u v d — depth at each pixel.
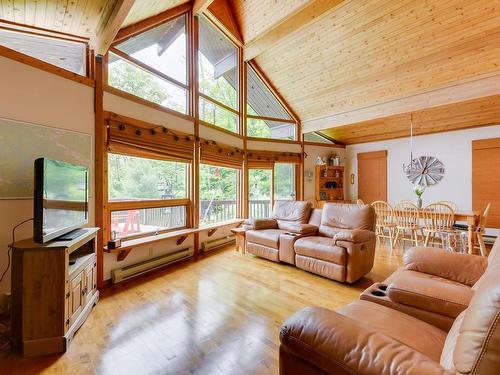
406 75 4.65
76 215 2.33
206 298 2.61
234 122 5.62
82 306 2.14
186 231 3.87
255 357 1.74
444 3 3.62
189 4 4.29
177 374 1.58
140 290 2.79
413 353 0.81
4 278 2.22
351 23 4.34
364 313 1.41
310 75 5.56
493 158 5.31
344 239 2.99
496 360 0.64
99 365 1.66
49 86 2.47
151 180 3.67
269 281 3.08
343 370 0.84
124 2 2.08
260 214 6.12
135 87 3.51
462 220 4.07
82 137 2.73
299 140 6.73
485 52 3.85
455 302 1.28
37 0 2.20
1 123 2.18
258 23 5.05
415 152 6.36
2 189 2.20
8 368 1.64
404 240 5.12
